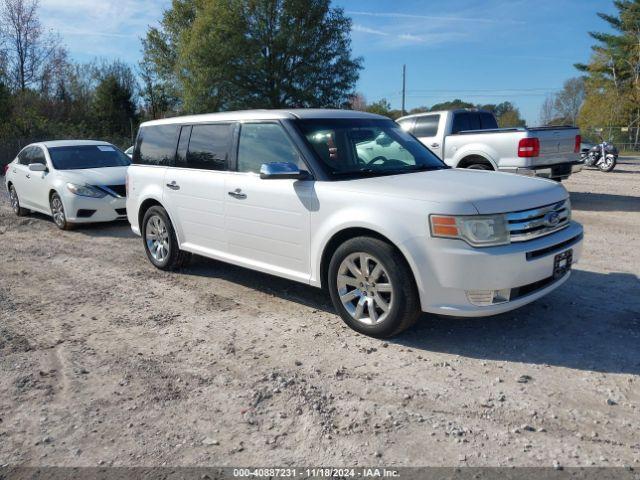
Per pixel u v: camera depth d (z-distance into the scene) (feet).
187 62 102.01
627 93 166.50
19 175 37.60
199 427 10.89
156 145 22.27
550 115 237.04
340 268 15.16
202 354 14.29
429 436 10.35
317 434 10.51
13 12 131.64
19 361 14.12
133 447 10.29
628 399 11.43
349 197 14.79
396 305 13.99
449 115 37.99
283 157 16.83
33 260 25.44
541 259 13.62
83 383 12.83
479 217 13.05
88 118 155.74
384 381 12.52
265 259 17.60
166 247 22.20
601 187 47.44
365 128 18.13
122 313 17.69
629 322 15.44
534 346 14.11
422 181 15.21
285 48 101.24
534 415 10.95
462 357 13.64
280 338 15.19
